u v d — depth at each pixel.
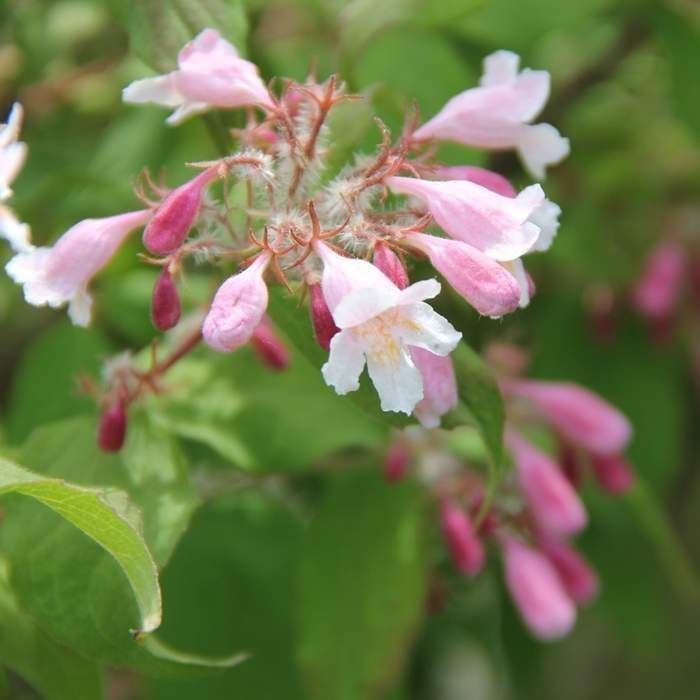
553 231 0.26
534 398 0.33
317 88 0.26
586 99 0.42
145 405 0.28
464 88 0.34
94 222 0.26
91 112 0.39
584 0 0.36
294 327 0.25
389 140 0.25
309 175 0.26
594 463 0.34
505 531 0.32
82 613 0.26
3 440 0.34
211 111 0.27
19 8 0.39
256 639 0.35
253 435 0.30
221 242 0.26
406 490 0.32
